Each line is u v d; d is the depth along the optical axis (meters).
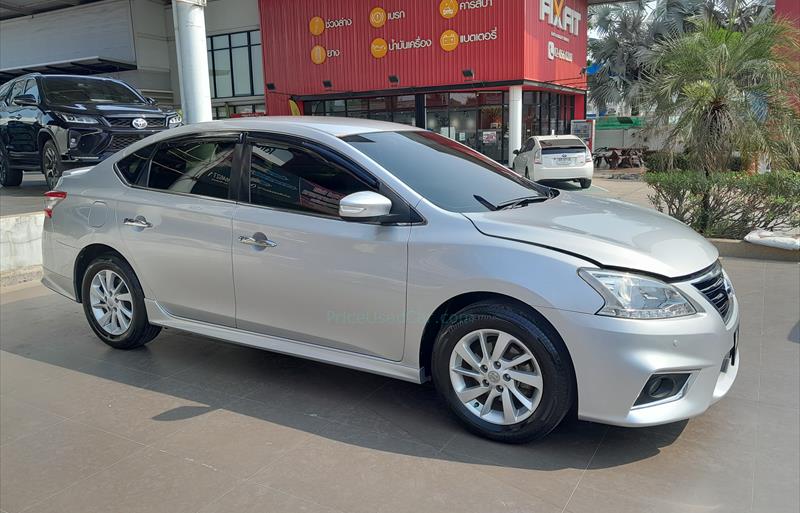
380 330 3.57
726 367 3.42
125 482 3.08
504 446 3.34
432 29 22.50
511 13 21.06
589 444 3.35
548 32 23.14
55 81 11.40
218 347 4.96
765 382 4.08
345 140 3.85
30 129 11.16
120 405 3.93
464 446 3.35
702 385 3.09
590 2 27.42
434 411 3.77
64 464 3.26
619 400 3.00
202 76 9.96
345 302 3.64
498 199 3.85
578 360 3.04
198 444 3.43
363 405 3.87
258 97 28.05
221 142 4.24
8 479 3.13
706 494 2.89
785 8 16.70
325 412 3.78
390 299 3.49
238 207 4.04
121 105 11.30
